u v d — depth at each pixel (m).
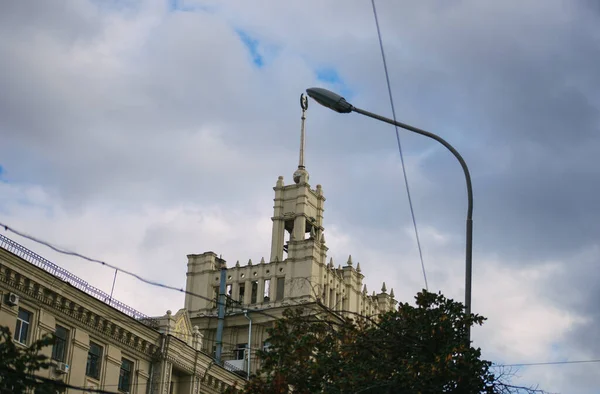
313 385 32.44
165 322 52.34
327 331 34.38
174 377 52.84
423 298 31.28
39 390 29.25
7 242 42.50
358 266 77.81
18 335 42.59
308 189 77.12
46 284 44.03
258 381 33.47
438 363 29.03
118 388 48.28
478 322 29.75
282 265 73.00
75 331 45.88
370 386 29.61
